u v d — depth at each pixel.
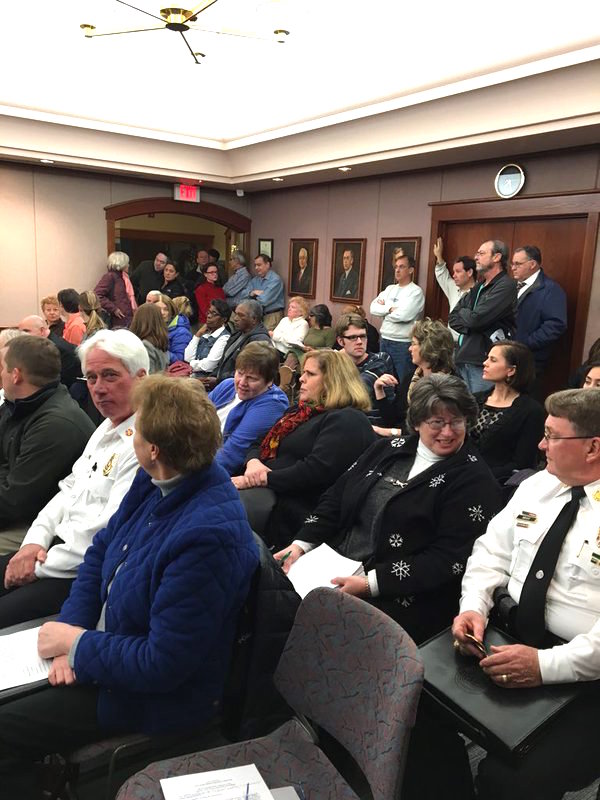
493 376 3.00
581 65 3.66
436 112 4.74
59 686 1.42
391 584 1.82
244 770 1.31
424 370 3.23
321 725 1.35
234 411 3.15
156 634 1.34
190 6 3.21
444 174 5.71
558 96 3.96
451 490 1.88
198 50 4.66
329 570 1.97
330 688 1.33
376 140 5.43
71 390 4.22
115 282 7.14
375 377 3.60
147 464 1.47
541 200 4.84
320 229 7.32
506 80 4.00
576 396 1.55
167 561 1.39
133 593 1.45
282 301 7.93
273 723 1.54
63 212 7.25
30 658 1.49
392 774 1.12
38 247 7.18
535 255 4.48
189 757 1.35
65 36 4.44
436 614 1.88
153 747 1.46
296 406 2.86
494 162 5.22
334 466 2.48
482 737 1.27
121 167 6.83
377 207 6.50
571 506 1.57
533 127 4.24
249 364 3.00
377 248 6.55
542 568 1.57
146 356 2.02
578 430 1.51
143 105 5.95
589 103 3.83
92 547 1.73
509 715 1.30
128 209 7.62
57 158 6.48
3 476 2.38
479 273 4.24
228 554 1.38
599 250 4.52
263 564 1.47
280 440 2.76
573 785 1.33
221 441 1.49
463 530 1.84
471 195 5.48
